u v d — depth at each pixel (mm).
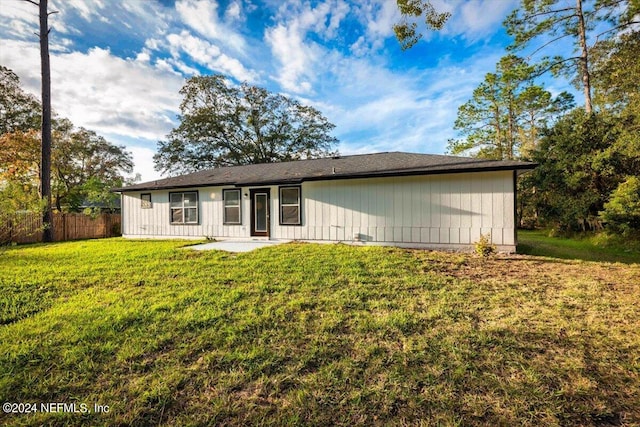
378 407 1786
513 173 7148
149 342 2590
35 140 18094
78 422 1683
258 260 6195
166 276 4957
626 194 8109
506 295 3836
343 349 2467
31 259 6668
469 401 1824
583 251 7738
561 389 1929
